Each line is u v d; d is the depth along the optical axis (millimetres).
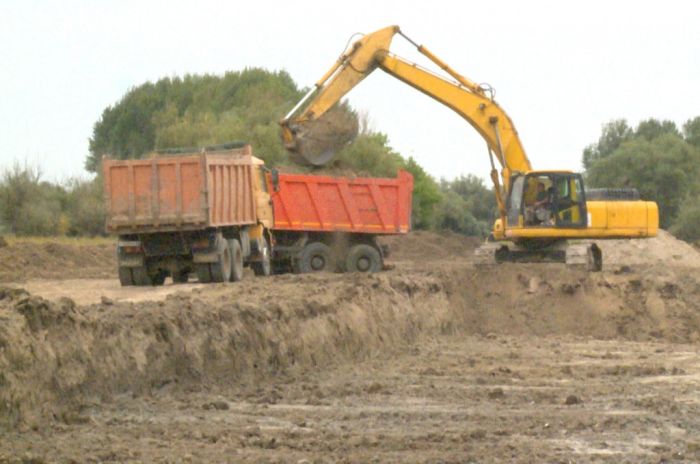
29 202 84750
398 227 60375
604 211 53562
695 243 95625
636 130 136250
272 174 56375
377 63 55750
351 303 36688
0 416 19953
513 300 48062
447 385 28156
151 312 26109
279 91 109500
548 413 23719
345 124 55312
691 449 19641
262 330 29312
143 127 115375
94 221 86750
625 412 23922
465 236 105250
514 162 55938
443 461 18312
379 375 30109
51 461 17656
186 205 44750
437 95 55906
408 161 104312
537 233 53031
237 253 48969
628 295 48125
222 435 20484
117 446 19156
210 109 109250
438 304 45500
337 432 21219
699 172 118938
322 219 59156
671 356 36438
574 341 42844
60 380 21969
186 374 25891
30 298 22469
